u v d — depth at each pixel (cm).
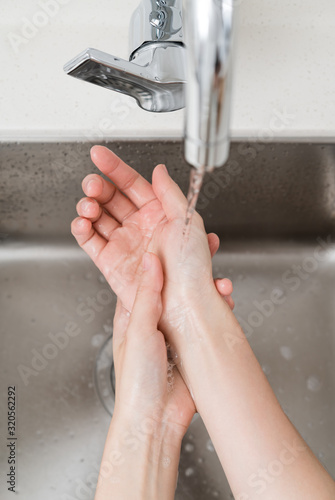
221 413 46
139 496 43
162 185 53
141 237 58
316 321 65
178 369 52
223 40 21
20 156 55
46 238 69
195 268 51
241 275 69
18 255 69
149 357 46
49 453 55
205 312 50
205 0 21
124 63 42
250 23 58
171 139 53
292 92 55
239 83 55
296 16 58
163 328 52
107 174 54
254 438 43
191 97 23
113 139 53
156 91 46
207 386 47
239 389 46
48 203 63
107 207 59
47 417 57
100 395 59
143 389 46
